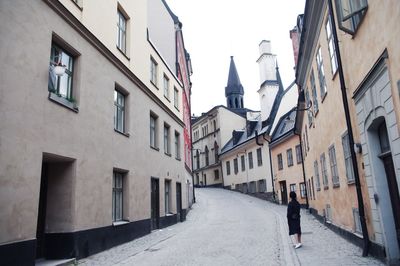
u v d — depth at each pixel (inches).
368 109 312.5
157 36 968.3
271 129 1437.0
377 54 277.4
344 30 327.0
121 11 624.1
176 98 1015.6
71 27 434.0
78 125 436.5
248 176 1651.1
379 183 318.0
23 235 324.8
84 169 442.9
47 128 372.8
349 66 362.6
